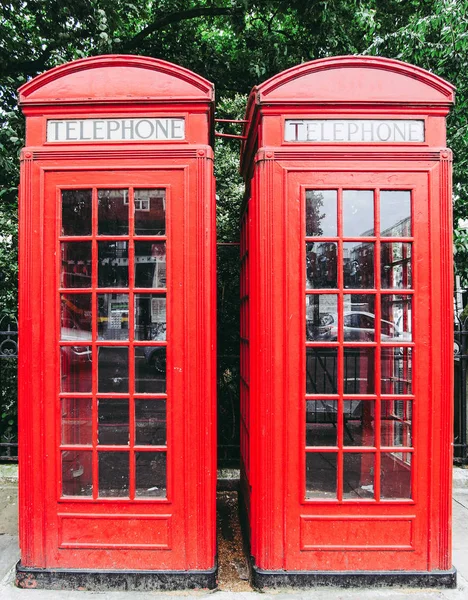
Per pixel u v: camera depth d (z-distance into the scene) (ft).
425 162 8.51
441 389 8.52
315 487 8.52
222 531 11.02
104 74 8.53
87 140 8.53
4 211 16.53
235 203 16.07
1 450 14.62
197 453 8.38
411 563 8.43
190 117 8.48
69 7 15.17
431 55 14.30
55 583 8.36
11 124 15.81
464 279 15.71
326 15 16.05
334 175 8.48
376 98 8.46
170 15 18.01
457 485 13.28
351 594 8.14
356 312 8.59
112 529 8.46
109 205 8.56
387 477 8.60
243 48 19.16
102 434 8.57
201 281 8.40
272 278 8.45
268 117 8.49
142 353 8.53
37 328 8.54
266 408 8.43
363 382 8.66
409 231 8.59
